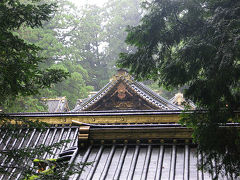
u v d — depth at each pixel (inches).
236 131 290.5
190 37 324.5
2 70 278.8
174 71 311.1
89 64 2178.9
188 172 278.5
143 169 287.1
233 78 282.2
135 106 949.2
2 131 348.2
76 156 309.4
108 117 501.4
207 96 297.7
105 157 305.7
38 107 1206.9
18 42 317.1
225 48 276.7
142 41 329.4
